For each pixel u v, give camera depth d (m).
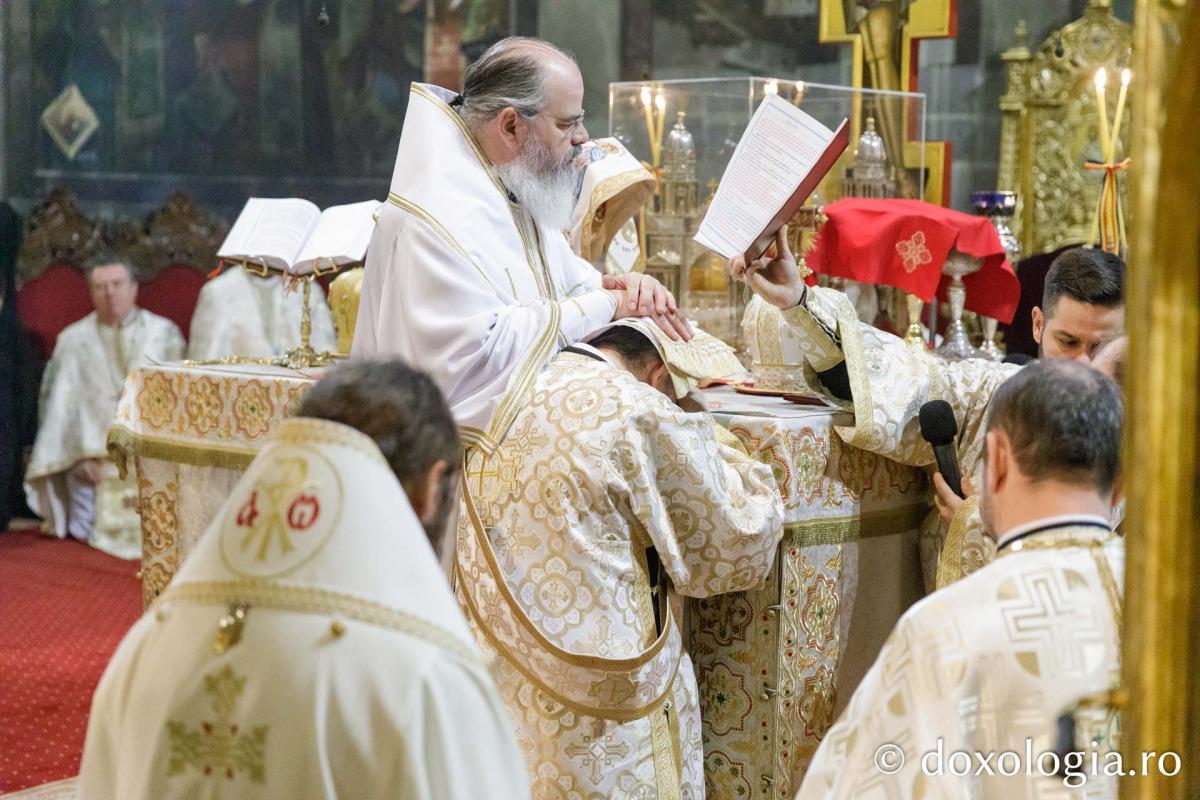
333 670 1.40
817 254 3.68
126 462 4.00
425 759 1.40
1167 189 1.17
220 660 1.42
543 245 2.98
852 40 5.97
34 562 6.78
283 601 1.42
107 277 7.33
